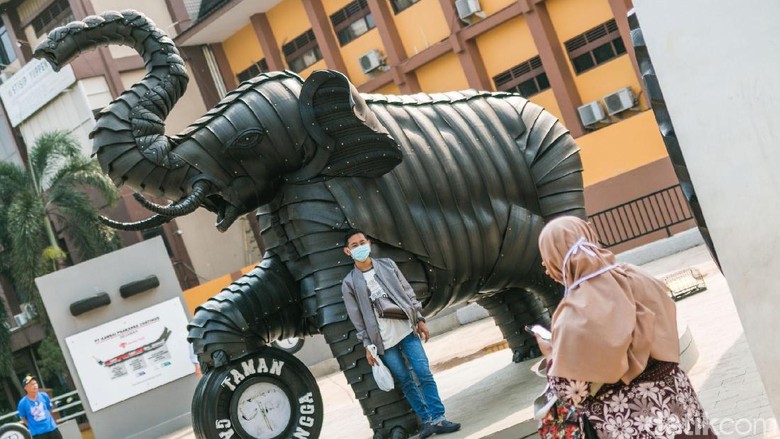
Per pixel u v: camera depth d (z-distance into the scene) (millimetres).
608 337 3898
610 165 22109
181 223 34625
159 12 36188
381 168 7828
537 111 9148
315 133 7664
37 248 30922
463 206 8344
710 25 4254
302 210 7820
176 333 19375
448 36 30094
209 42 35594
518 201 8719
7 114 37312
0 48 38531
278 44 34281
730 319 9344
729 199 4312
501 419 7406
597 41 27188
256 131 7609
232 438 7773
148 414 19156
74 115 34594
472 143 8617
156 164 7516
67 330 19094
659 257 18328
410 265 8039
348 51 32656
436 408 7590
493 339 15812
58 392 35219
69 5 35562
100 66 34312
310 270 7914
